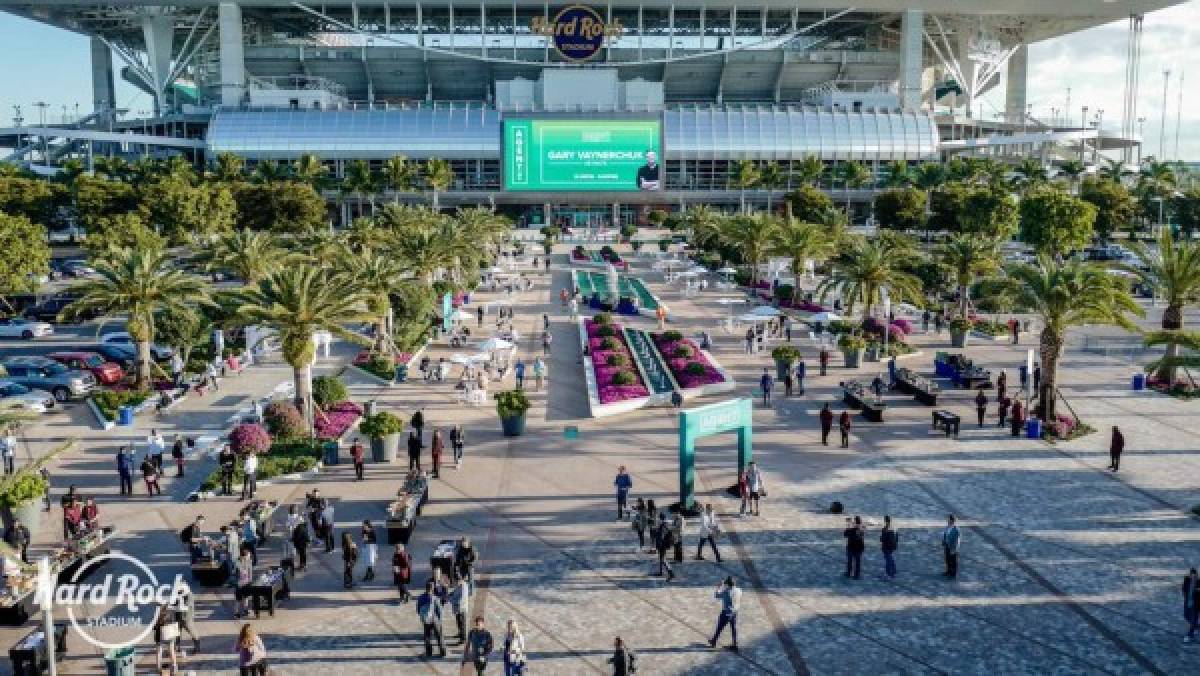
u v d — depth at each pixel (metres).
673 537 25.23
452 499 31.45
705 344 58.91
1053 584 24.56
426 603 21.03
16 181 98.62
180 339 49.12
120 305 46.56
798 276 76.94
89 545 26.31
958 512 29.86
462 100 197.38
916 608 23.30
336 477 34.03
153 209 90.56
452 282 78.31
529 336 64.06
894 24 198.88
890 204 122.56
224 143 165.88
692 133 171.62
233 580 24.25
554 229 142.62
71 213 114.56
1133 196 138.62
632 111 165.38
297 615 23.27
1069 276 38.72
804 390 47.47
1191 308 76.69
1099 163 194.00
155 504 31.33
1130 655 20.86
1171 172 142.25
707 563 26.16
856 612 23.09
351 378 51.00
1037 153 194.50
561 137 163.62
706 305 78.38
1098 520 29.09
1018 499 31.03
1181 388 46.69
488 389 48.31
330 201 158.25
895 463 35.09
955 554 24.91
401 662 20.91
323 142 166.75
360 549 27.09
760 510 30.14
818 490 32.03
